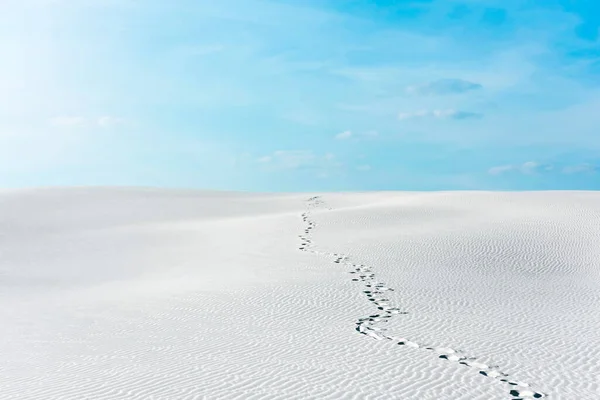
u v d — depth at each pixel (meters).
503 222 32.75
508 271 23.33
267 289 20.30
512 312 17.70
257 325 15.98
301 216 39.03
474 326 16.09
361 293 19.66
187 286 21.62
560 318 17.12
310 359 12.95
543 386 11.68
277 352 13.47
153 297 19.97
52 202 49.88
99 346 14.12
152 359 12.91
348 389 11.16
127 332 15.46
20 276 26.83
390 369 12.39
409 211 38.38
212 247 31.67
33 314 18.33
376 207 41.09
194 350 13.62
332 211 40.81
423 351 13.75
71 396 10.57
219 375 11.80
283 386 11.22
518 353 13.79
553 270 23.64
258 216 44.38
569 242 28.00
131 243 34.97
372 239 29.44
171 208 49.88
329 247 28.12
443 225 32.62
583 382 11.95
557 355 13.69
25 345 14.38
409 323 16.28
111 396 10.57
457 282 21.42
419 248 27.05
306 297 19.14
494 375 12.24
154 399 10.45
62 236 37.66
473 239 28.58
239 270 24.27
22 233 38.59
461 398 10.91
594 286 21.34
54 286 24.64
